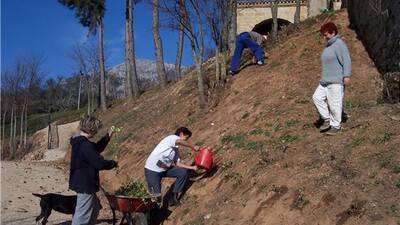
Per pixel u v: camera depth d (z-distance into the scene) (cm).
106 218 1046
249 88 1365
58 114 5428
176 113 1611
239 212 795
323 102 892
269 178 816
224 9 1491
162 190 1018
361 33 1425
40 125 5125
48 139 3862
